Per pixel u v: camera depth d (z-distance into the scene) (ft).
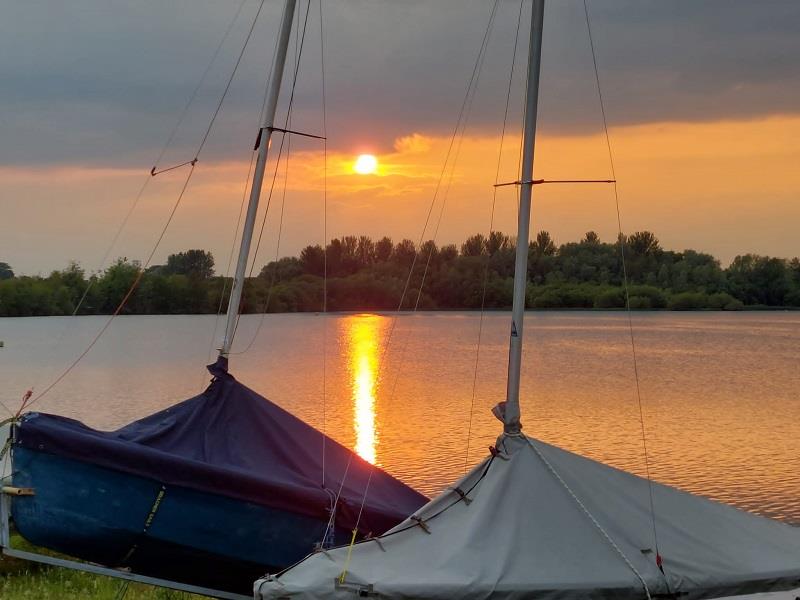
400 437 123.34
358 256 528.22
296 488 35.96
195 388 188.44
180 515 35.27
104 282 291.99
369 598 28.84
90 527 34.88
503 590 29.40
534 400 168.76
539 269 601.21
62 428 35.04
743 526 33.01
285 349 311.06
